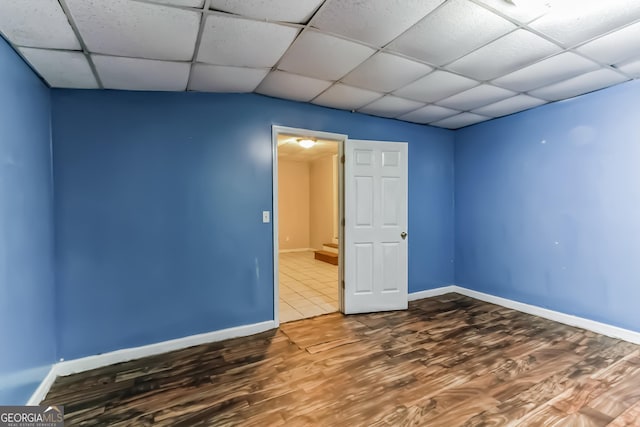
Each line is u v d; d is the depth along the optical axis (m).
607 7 1.58
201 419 1.69
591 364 2.22
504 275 3.58
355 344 2.59
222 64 2.10
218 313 2.72
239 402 1.83
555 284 3.09
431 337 2.72
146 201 2.44
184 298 2.58
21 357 1.68
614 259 2.67
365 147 3.36
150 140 2.45
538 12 1.62
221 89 2.58
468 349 2.48
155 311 2.48
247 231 2.83
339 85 2.61
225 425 1.64
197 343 2.61
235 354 2.44
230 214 2.76
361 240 3.35
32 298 1.82
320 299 3.89
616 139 2.63
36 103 1.93
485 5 1.56
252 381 2.05
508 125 3.49
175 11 1.48
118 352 2.34
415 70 2.33
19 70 1.72
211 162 2.67
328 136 3.22
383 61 2.17
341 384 2.00
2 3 1.30
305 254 7.77
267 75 2.37
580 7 1.58
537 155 3.21
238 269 2.80
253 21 1.62
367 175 3.37
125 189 2.36
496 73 2.39
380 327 2.96
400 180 3.47
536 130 3.22
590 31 1.81
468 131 3.97
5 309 1.53
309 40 1.86
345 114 3.33
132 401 1.85
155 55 1.87
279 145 6.02
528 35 1.85
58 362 2.16
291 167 8.26
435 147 4.02
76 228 2.22
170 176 2.52
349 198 3.32
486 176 3.75
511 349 2.47
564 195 3.00
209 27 1.65
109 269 2.32
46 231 2.03
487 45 1.96
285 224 8.23
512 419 1.66
